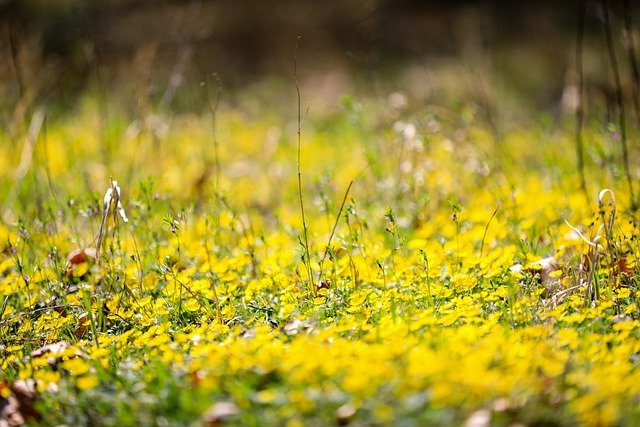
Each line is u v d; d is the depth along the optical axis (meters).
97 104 16.58
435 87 17.33
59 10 21.45
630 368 5.81
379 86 19.83
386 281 7.82
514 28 26.72
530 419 5.14
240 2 28.58
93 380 5.83
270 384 5.58
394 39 26.31
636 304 7.08
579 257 7.90
